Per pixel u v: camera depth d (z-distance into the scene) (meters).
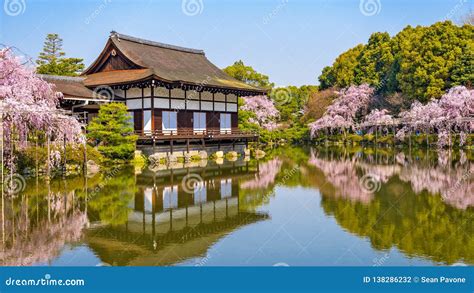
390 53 58.19
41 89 21.62
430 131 44.69
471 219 12.30
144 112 30.86
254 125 43.41
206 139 33.38
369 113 53.69
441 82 42.81
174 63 36.19
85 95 29.12
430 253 9.49
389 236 10.77
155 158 28.84
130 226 11.96
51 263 9.05
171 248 10.07
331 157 34.31
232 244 10.38
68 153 22.88
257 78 64.50
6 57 19.61
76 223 12.20
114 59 34.28
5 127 18.91
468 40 43.91
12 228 11.58
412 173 22.61
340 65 67.56
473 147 38.81
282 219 12.77
